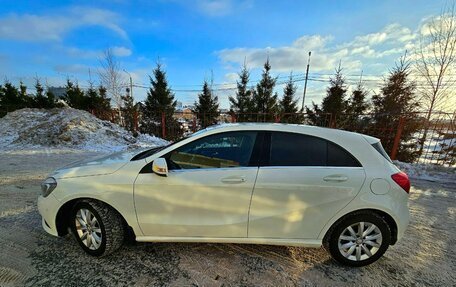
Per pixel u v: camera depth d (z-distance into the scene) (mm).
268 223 2424
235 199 2400
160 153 2521
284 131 2537
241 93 20859
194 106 21031
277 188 2355
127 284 2188
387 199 2387
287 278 2326
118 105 18750
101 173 2518
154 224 2482
